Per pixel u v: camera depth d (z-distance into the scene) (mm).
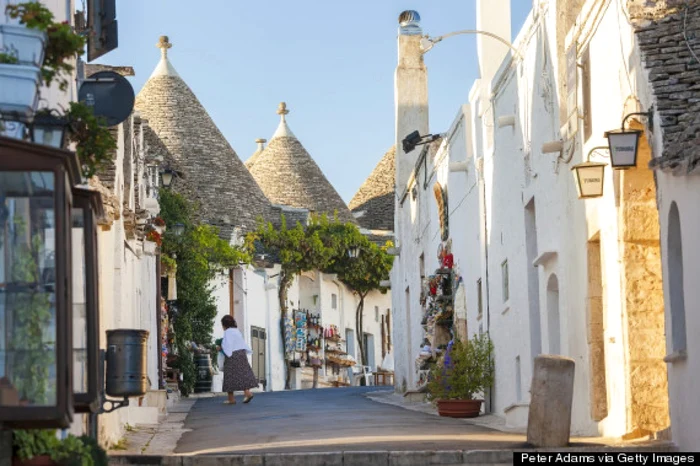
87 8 15898
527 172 20000
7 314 7922
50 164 8008
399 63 34625
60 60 9258
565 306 17766
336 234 51875
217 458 12828
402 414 21500
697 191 11938
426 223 30953
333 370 54719
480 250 24078
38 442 8461
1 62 8641
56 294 7941
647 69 13742
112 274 17422
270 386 47875
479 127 24109
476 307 24906
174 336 36875
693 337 12219
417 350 32562
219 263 42500
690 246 12242
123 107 12766
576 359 17141
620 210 14914
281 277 49656
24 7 9086
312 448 14023
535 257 20094
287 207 51688
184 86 51344
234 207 48812
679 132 12938
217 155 49875
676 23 14141
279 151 59188
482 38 24203
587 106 16484
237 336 26578
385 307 59656
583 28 16484
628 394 14734
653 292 14844
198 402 29938
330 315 53969
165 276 34031
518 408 17672
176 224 33406
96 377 8617
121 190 20141
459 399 21672
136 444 16078
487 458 12625
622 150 13789
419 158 31281
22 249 7977
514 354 21125
